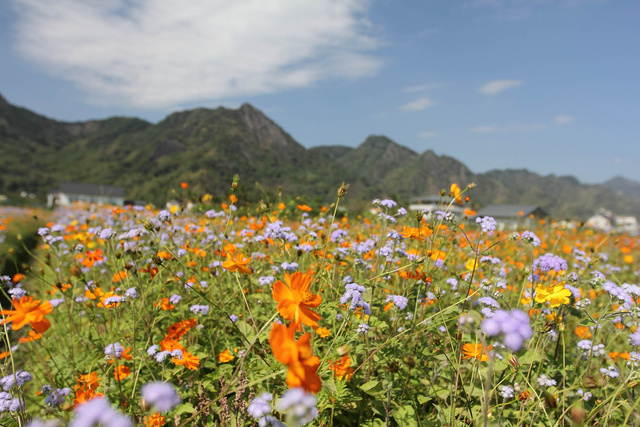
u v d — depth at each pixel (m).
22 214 19.80
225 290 4.03
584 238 9.33
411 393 2.36
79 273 3.04
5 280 2.71
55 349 3.53
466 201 3.67
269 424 1.37
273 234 3.04
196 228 5.28
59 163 143.38
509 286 3.96
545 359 2.70
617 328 3.20
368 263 3.93
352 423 2.48
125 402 2.34
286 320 2.62
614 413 2.31
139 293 3.44
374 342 2.82
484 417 1.28
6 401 1.90
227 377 2.67
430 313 3.31
